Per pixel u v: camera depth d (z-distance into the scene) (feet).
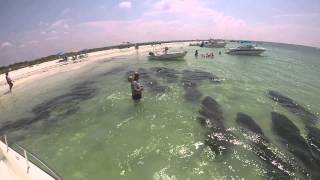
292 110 54.34
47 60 186.19
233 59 154.10
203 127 44.24
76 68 134.31
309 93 70.64
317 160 32.99
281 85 80.79
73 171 32.14
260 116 49.55
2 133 47.34
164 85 77.92
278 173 30.30
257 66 125.18
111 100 63.98
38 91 83.46
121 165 33.19
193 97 63.31
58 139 42.65
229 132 41.68
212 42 254.68
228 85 78.28
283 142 37.78
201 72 102.53
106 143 39.96
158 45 324.39
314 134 40.93
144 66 126.00
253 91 71.00
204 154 35.06
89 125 48.29
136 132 43.65
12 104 69.05
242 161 33.01
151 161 33.86
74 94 74.95
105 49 291.38
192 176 30.09
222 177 29.71
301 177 29.53
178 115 50.78
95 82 91.97
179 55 143.13
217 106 55.42
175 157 34.65
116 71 115.55
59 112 57.93
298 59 176.55
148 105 58.13
